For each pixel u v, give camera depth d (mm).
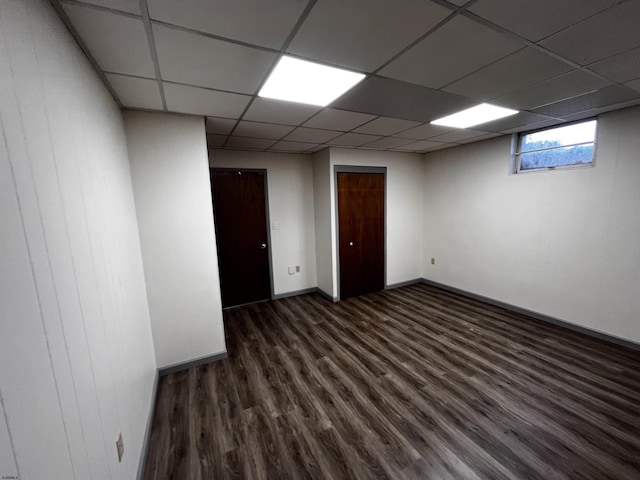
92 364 1095
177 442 1811
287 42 1363
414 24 1249
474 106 2371
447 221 4543
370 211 4477
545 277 3352
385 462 1623
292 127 2844
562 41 1413
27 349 696
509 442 1729
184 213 2504
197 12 1118
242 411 2068
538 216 3357
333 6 1110
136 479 1474
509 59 1585
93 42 1276
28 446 664
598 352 2689
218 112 2348
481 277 4117
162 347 2537
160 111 2312
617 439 1720
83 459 933
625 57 1584
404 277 4973
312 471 1585
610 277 2820
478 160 3959
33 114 842
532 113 2652
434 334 3176
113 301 1456
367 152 4312
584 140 2926
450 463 1604
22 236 720
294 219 4484
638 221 2609
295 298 4508
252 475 1572
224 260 4086
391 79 1802
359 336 3188
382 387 2291
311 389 2293
